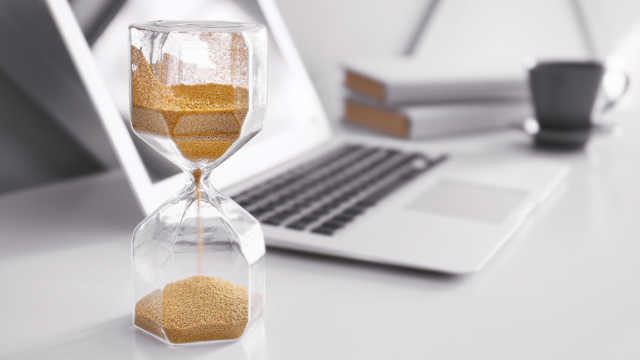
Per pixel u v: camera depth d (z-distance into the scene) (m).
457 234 0.97
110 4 0.99
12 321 0.86
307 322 0.87
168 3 1.05
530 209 1.04
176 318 0.84
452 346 0.84
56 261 0.94
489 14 1.96
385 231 0.97
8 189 1.10
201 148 0.84
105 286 0.91
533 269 0.94
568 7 2.17
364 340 0.85
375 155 1.19
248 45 0.84
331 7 1.55
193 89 0.83
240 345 0.84
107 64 0.97
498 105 1.40
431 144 1.28
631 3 2.29
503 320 0.87
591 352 0.84
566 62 1.29
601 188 1.12
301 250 0.94
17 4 1.00
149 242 0.86
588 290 0.91
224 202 0.88
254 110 0.85
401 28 1.77
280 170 1.12
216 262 0.86
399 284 0.92
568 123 1.27
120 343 0.84
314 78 1.55
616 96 1.30
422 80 1.32
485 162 1.18
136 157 0.97
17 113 1.09
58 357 0.83
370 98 1.36
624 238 1.00
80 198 1.08
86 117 1.12
